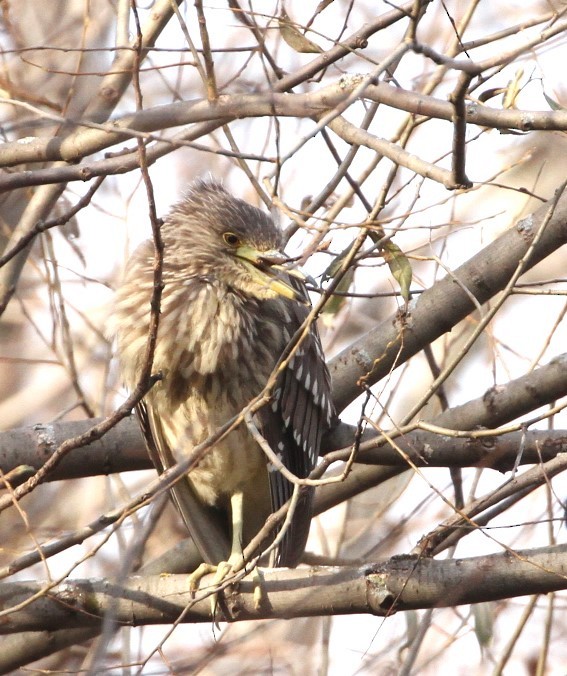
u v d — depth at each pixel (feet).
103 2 35.17
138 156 23.49
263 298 31.76
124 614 26.08
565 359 29.09
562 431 29.48
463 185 22.17
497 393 29.30
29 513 39.37
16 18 34.81
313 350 32.40
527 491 27.50
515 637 31.65
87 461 30.25
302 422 32.09
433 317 30.14
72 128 26.21
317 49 25.68
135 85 22.93
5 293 32.17
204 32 23.66
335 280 21.49
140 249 33.35
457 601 24.03
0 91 30.73
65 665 34.50
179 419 31.86
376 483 32.35
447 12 25.20
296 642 33.50
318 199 29.48
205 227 32.09
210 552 32.22
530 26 25.26
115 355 33.06
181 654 31.89
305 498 30.76
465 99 23.11
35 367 43.50
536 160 43.52
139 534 22.45
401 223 24.86
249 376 31.78
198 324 31.30
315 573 25.31
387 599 24.26
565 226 28.48
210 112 24.50
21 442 29.55
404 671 29.27
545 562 23.88
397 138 29.73
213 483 32.32
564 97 30.60
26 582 26.30
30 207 32.58
